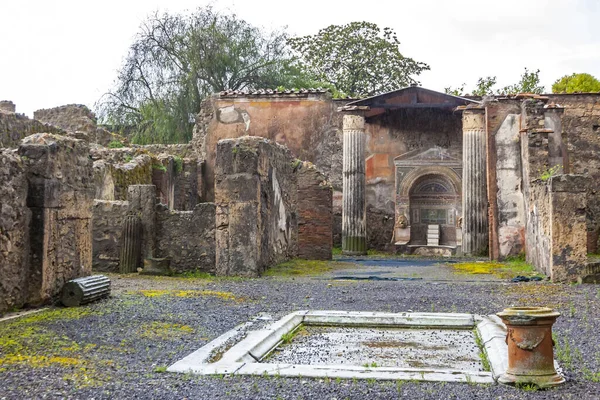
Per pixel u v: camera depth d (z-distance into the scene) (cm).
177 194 2606
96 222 1566
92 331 791
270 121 2736
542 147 1959
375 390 543
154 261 1497
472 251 2344
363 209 2506
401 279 1462
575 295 1168
